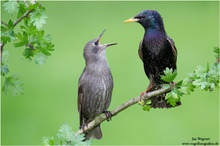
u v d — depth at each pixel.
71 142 7.87
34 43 8.16
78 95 10.85
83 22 20.42
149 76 11.41
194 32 20.23
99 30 20.28
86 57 10.78
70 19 20.62
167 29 20.44
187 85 8.27
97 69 10.65
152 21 11.02
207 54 19.06
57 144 7.88
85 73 10.75
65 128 7.93
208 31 20.25
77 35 19.84
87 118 11.08
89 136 10.52
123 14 21.02
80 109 10.88
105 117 9.34
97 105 10.74
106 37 19.89
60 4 21.08
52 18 20.55
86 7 21.11
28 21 8.13
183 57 18.88
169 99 8.41
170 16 21.23
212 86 8.06
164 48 11.09
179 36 20.08
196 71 8.16
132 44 19.48
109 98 10.78
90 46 10.75
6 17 19.03
